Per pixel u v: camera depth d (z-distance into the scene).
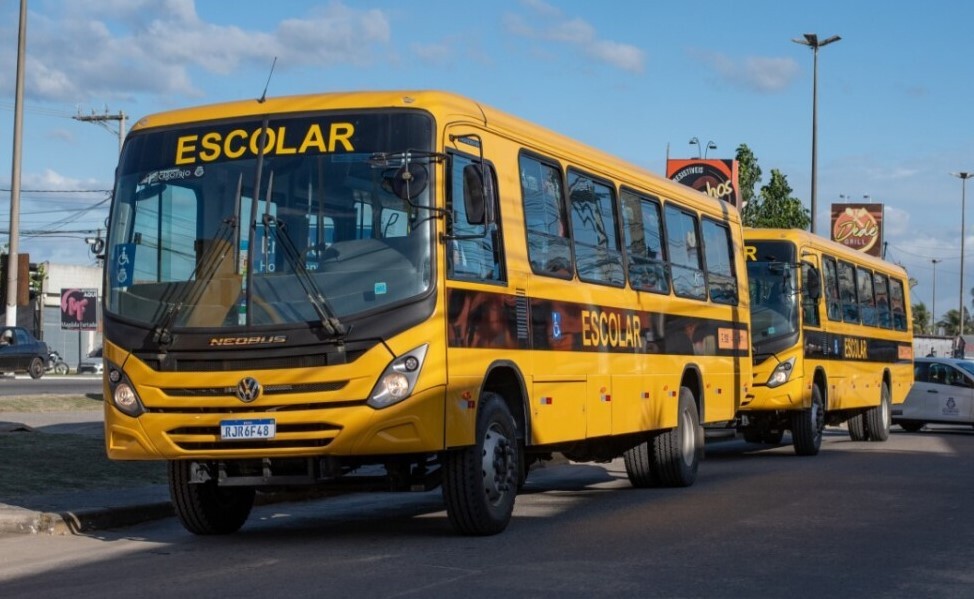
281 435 9.80
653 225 15.21
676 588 8.28
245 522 12.20
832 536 10.80
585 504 13.59
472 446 10.52
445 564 9.25
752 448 24.30
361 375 9.70
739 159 45.00
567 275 12.55
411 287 9.84
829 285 23.14
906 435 30.22
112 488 13.67
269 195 10.17
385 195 10.02
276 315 9.89
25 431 19.28
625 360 13.88
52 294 77.00
